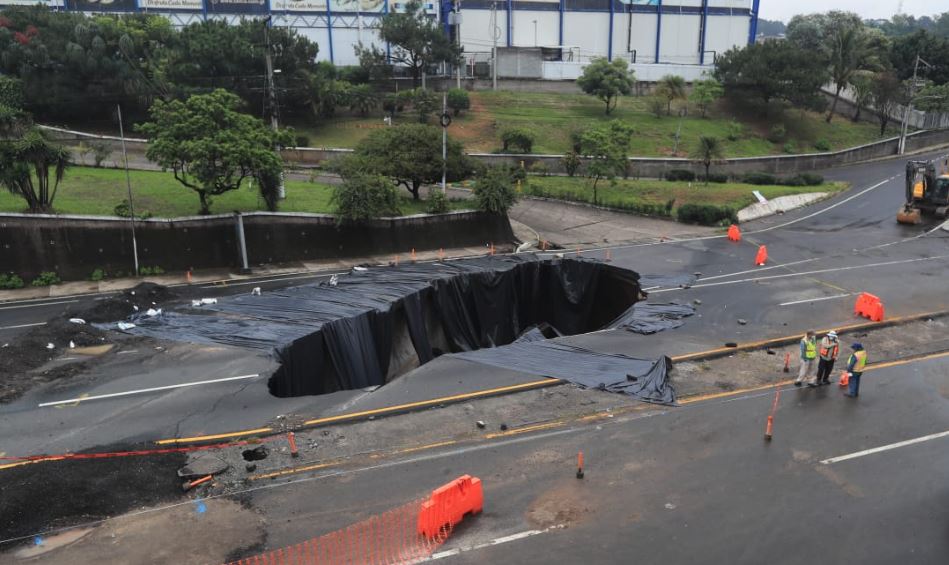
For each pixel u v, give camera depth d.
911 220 43.91
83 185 38.25
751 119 75.44
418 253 36.78
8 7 55.34
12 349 20.44
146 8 69.00
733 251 37.53
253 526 12.98
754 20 91.12
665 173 58.69
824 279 31.77
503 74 78.94
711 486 14.63
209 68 55.81
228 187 33.66
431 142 40.09
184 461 15.12
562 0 84.31
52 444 15.62
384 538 12.68
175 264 32.03
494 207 38.44
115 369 19.91
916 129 79.94
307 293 26.50
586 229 42.59
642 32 87.69
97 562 11.87
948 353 22.53
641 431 16.97
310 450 15.80
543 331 32.31
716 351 22.62
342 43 76.19
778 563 12.24
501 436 16.66
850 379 19.09
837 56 78.31
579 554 12.38
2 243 28.88
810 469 15.38
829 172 64.38
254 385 19.05
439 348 28.08
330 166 39.25
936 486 14.80
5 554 11.97
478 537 12.80
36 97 49.84
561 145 62.75
